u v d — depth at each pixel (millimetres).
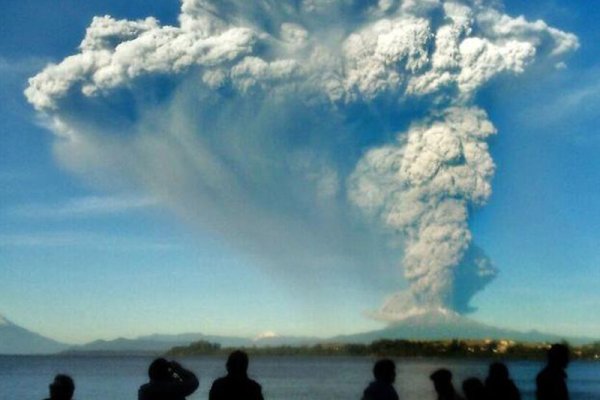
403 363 174125
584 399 70500
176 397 10867
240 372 10977
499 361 11719
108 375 141500
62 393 10406
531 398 66250
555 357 11680
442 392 11641
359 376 136625
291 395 80125
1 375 135500
